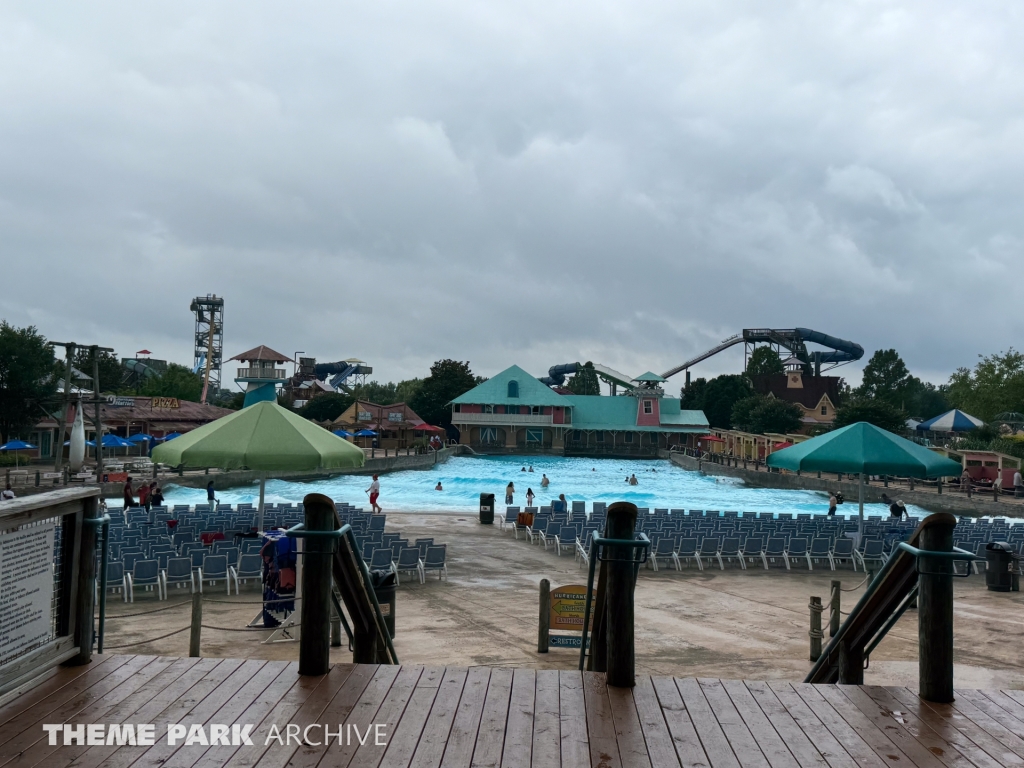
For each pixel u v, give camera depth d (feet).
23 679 15.28
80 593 17.54
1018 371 256.11
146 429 205.98
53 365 180.55
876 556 67.00
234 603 48.52
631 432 350.84
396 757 13.48
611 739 14.42
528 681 17.37
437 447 285.64
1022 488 144.56
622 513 17.24
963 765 13.70
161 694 16.11
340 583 19.83
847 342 493.77
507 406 342.44
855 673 21.11
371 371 530.68
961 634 41.39
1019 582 58.75
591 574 19.16
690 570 65.62
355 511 88.28
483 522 98.53
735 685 17.56
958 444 192.85
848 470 62.08
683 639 40.52
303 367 444.14
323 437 55.11
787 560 67.15
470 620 44.57
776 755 13.96
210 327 438.81
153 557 53.47
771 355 494.18
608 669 17.28
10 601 14.82
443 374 381.81
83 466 143.84
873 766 13.60
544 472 234.58
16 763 12.93
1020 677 30.09
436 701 16.05
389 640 23.52
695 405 431.02
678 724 15.21
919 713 16.11
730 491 179.73
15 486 114.21
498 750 13.84
